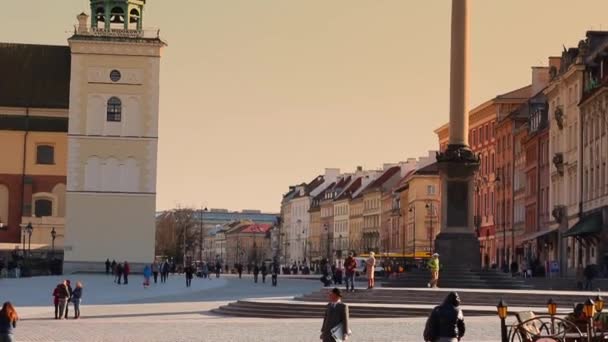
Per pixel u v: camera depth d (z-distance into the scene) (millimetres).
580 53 127438
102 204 136000
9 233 147125
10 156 148500
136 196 136250
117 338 47875
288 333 49438
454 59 74312
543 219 145875
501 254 169625
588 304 35969
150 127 136625
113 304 77750
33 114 149750
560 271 132250
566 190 132625
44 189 148625
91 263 135500
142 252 136000
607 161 114500
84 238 135750
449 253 74688
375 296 66250
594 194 119750
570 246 128250
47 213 148500
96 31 136375
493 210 176250
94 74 136375
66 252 135375
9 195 147875
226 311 66062
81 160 136000
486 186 180250
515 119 165250
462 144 74812
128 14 137000
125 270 112250
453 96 74562
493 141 177000
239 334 49062
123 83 136500
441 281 73938
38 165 148875
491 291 65312
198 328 52719
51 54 155125
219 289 105188
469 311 58844
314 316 61688
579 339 36344
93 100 136375
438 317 33406
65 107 150500
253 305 65312
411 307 60250
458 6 74125
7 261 139000
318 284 124625
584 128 124875
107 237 135875
